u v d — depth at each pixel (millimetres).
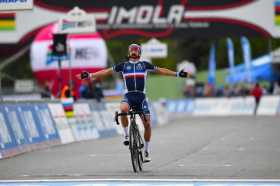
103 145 48875
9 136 41406
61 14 87312
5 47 91312
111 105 63844
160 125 80250
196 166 34219
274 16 87250
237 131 62156
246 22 87312
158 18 87000
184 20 87125
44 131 47219
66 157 39906
